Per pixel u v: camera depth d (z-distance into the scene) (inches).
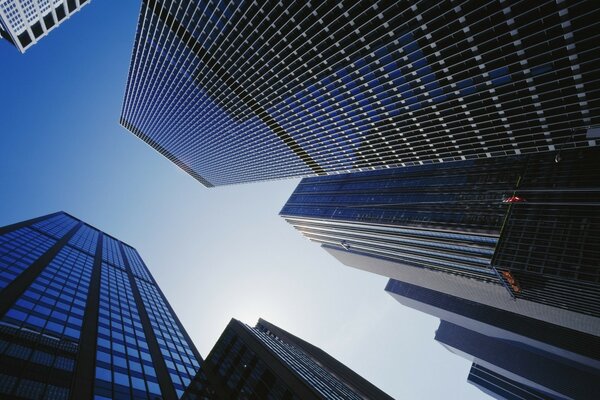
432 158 4808.1
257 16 3934.5
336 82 4284.0
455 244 4729.3
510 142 3816.4
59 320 2370.8
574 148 3592.5
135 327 3137.3
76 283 3297.2
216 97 5684.1
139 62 6033.5
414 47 3385.8
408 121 4264.3
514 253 3659.0
